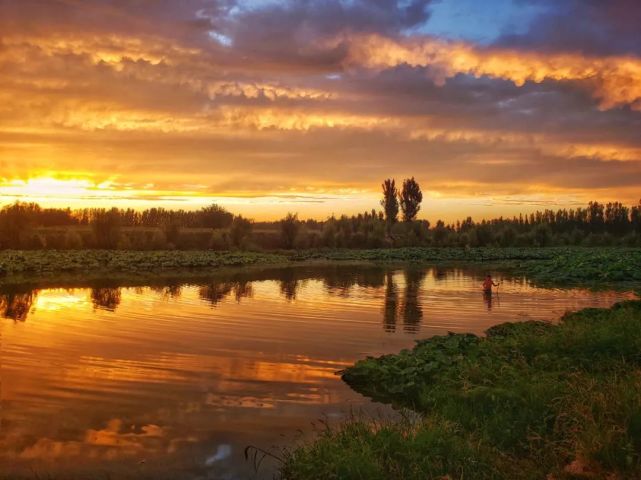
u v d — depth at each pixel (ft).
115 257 148.77
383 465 20.12
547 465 19.98
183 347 42.27
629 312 42.80
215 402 29.35
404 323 54.60
